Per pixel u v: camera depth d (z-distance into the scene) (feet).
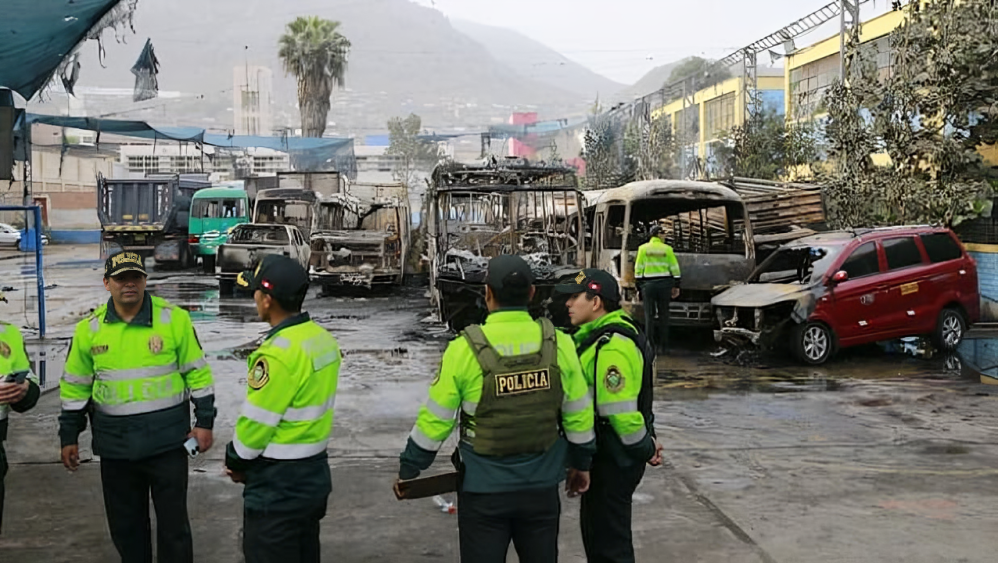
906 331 39.86
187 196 103.81
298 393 11.85
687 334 48.91
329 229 75.56
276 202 84.99
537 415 11.51
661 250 41.42
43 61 35.60
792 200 54.03
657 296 41.78
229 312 58.49
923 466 22.66
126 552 14.38
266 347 11.85
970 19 49.55
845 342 38.86
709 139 135.85
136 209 99.25
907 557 16.55
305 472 11.96
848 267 39.17
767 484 21.09
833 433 26.17
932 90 51.72
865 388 33.32
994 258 51.60
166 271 98.53
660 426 27.09
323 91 170.71
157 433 13.96
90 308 61.57
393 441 25.18
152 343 13.94
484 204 51.49
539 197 51.08
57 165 174.50
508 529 11.82
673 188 45.96
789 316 38.40
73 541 17.28
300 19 170.19
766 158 86.63
